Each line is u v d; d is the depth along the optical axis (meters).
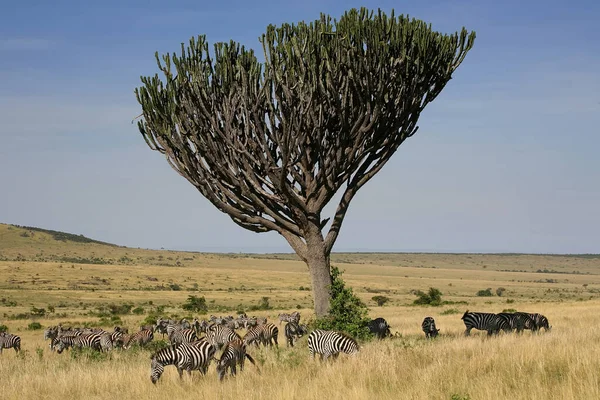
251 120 35.94
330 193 37.09
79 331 48.81
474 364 21.20
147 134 38.25
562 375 19.14
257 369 25.06
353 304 37.34
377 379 20.44
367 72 34.03
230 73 35.28
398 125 37.34
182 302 141.25
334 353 27.17
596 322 45.12
